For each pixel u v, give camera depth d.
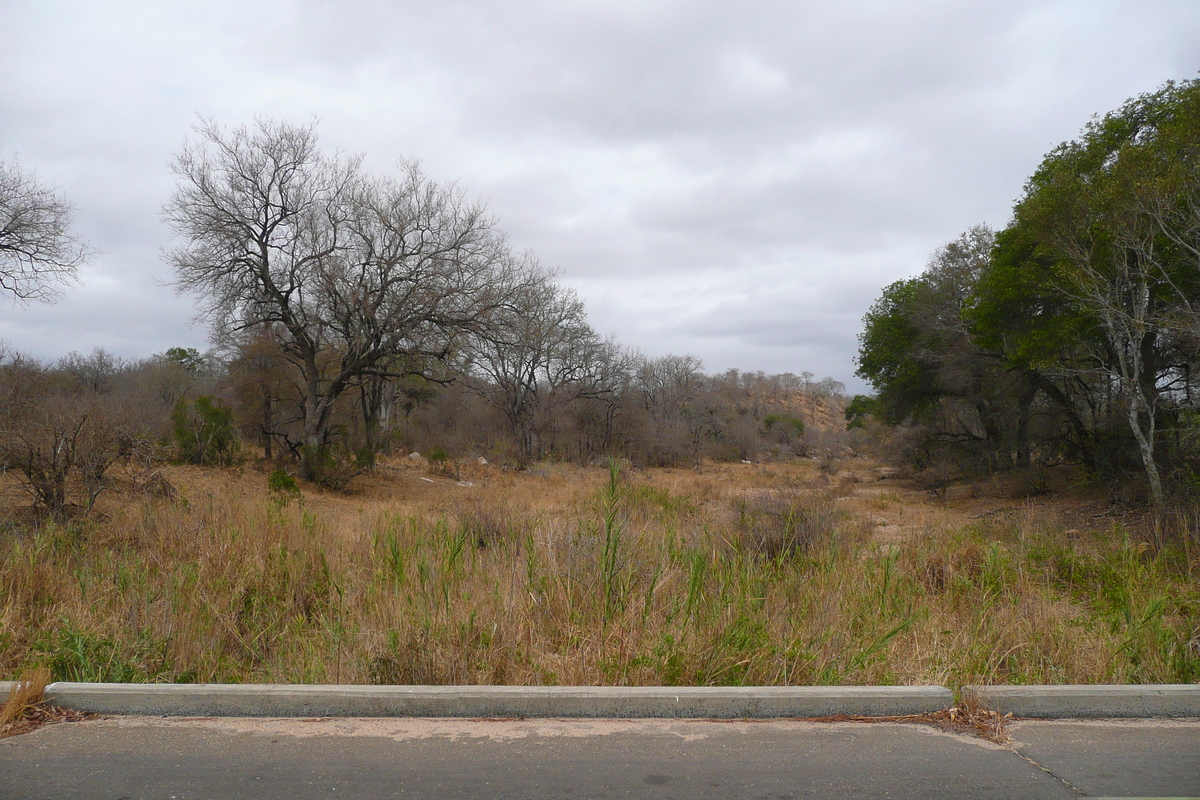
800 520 10.60
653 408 58.38
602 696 4.05
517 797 3.12
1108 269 15.50
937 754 3.61
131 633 5.94
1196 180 13.27
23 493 11.61
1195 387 17.97
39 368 22.45
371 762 3.46
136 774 3.32
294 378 28.42
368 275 25.19
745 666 4.91
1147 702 4.18
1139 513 15.66
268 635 6.89
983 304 23.44
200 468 21.94
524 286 26.92
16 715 3.92
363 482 25.94
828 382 127.38
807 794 3.18
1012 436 27.00
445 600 5.86
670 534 8.38
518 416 43.78
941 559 9.28
